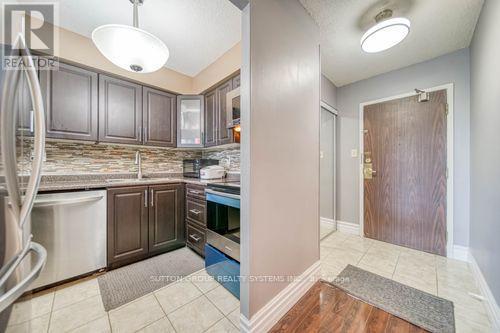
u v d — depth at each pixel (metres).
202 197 2.08
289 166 1.44
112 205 1.92
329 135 3.07
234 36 2.08
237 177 2.71
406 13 1.66
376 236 2.69
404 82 2.49
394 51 2.18
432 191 2.29
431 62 2.31
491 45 1.40
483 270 1.56
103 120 2.11
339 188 3.05
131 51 1.31
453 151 2.17
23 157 0.79
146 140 2.43
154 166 2.80
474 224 1.88
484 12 1.54
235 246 1.57
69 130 1.89
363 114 2.81
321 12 1.66
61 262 1.66
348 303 1.47
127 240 2.00
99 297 1.53
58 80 1.85
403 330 1.23
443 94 2.23
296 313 1.38
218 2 1.64
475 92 1.84
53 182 2.02
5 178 0.66
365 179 2.79
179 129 2.71
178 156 3.04
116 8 1.71
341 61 2.39
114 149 2.46
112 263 1.91
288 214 1.43
